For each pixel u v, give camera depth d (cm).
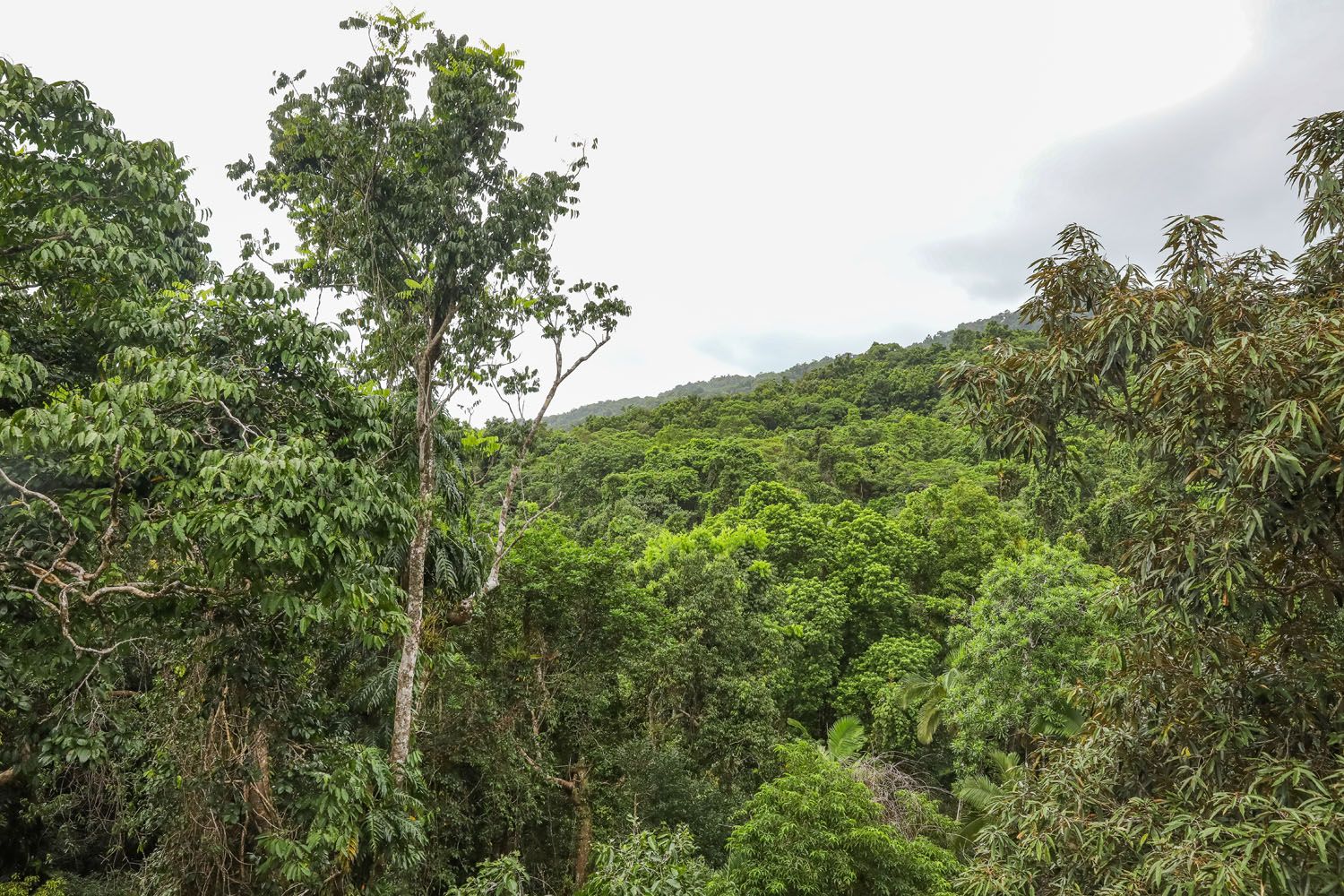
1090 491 2989
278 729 797
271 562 587
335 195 1006
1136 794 516
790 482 4497
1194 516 472
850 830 1083
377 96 994
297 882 712
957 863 1198
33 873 910
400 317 993
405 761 919
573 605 1514
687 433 6369
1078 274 566
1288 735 477
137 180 707
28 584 618
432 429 1023
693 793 1434
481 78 1006
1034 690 1605
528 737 1377
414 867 891
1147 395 494
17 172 637
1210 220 525
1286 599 496
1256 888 377
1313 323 434
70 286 681
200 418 701
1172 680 503
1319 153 561
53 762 769
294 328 771
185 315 745
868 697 2500
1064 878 489
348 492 642
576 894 1086
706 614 1794
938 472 4778
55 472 674
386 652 1142
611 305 1189
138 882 829
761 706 1708
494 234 1034
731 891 1047
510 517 1520
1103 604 582
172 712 764
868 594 2758
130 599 664
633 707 1609
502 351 1137
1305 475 416
